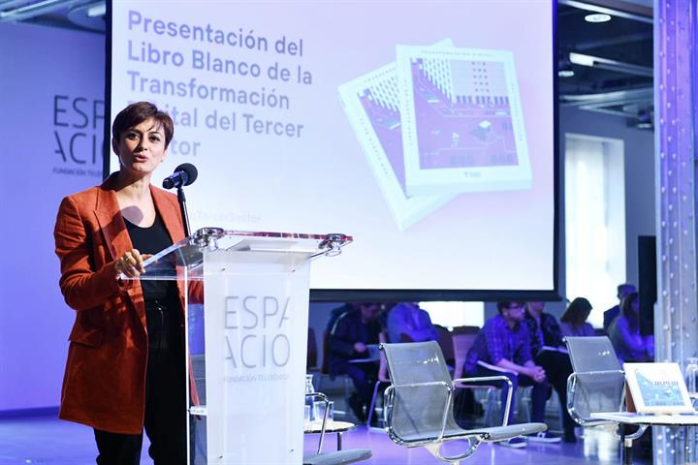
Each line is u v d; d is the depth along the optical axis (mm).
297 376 2439
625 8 7891
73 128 8547
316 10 5461
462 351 7742
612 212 10648
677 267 5613
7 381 8188
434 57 5859
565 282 10297
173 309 2664
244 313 2359
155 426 2662
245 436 2350
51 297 8422
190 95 5047
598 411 4734
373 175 5605
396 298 5645
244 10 5230
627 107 10203
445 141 5859
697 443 5500
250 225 5211
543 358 7066
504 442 6934
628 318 7777
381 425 7391
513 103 6113
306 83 5414
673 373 4309
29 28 8297
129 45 4879
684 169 5652
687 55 5680
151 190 2787
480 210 5961
